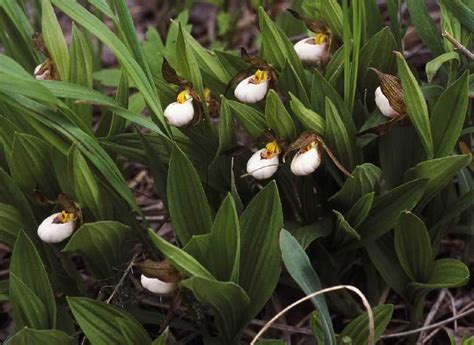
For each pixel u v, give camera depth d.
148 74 0.94
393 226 0.94
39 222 0.99
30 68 1.04
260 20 0.95
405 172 0.95
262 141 0.94
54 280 0.99
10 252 1.13
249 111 0.95
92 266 0.97
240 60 0.99
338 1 1.03
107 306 0.89
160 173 0.97
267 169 0.93
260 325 1.01
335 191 1.00
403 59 0.88
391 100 0.91
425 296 1.04
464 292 1.04
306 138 0.92
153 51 1.15
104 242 0.94
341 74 0.98
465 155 0.90
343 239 0.97
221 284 0.86
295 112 0.91
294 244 0.86
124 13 0.93
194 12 1.49
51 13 0.95
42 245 0.98
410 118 0.91
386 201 0.94
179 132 1.02
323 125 0.93
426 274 0.95
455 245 1.08
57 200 0.95
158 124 0.96
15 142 0.94
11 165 0.95
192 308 0.96
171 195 0.91
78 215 0.94
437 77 1.19
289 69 0.95
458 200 0.97
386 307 0.88
